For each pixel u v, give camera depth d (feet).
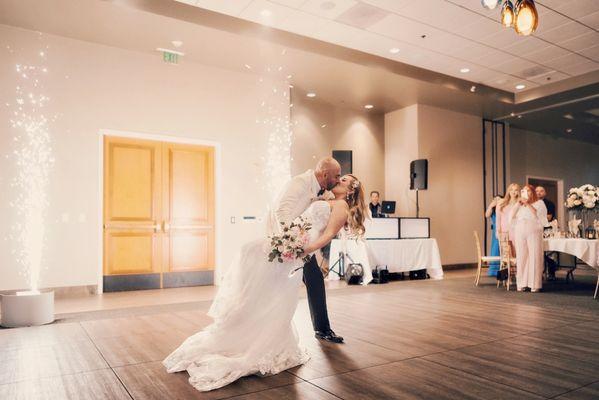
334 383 8.07
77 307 16.69
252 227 25.29
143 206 22.44
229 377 8.10
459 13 19.89
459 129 34.22
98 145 21.20
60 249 20.06
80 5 17.54
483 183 35.53
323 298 11.34
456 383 8.03
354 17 20.18
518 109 33.60
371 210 28.40
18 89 19.48
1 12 18.11
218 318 9.12
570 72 27.84
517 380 8.18
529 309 15.55
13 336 11.83
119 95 21.81
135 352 10.18
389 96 29.96
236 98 25.13
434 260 26.04
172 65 23.29
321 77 26.21
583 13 20.17
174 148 23.40
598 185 48.70
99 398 7.38
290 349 9.23
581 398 7.32
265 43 21.21
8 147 19.15
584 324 13.03
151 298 19.08
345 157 29.40
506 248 21.40
